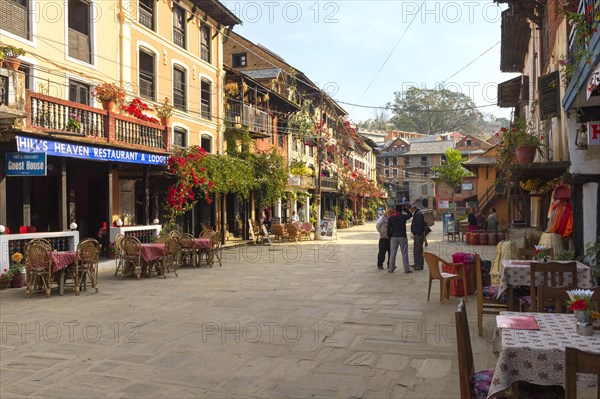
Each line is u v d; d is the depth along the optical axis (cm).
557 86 1112
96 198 1688
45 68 1375
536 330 387
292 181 3098
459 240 2672
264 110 2958
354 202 5244
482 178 3206
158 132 1648
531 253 845
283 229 2627
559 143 1206
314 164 4162
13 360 575
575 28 664
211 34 2406
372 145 6575
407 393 465
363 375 515
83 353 600
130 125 1493
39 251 980
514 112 2950
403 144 7706
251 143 2680
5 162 1137
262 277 1264
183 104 2152
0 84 1007
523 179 1296
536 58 1745
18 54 1080
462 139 7262
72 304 913
